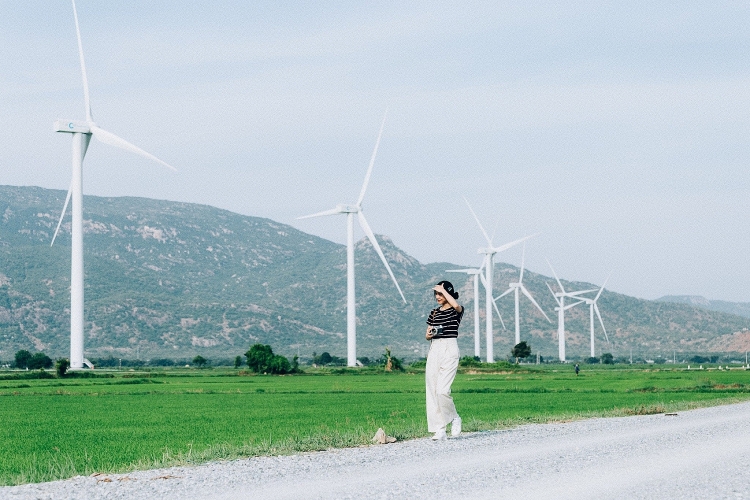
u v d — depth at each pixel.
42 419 42.59
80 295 119.19
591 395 60.78
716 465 15.13
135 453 24.38
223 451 20.08
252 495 12.66
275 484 13.75
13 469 20.61
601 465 15.21
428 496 11.98
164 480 14.80
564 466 15.08
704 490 12.35
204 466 17.19
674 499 11.64
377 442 20.81
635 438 20.44
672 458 16.20
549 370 163.12
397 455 17.31
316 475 14.67
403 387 83.38
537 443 19.42
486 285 147.25
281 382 101.81
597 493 12.20
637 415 32.47
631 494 12.09
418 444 19.70
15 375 122.44
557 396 59.22
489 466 15.16
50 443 28.55
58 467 19.94
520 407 44.75
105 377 119.12
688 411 33.97
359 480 13.80
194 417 42.47
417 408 47.47
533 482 13.24
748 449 17.72
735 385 72.75
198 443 27.55
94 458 22.83
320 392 74.19
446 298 20.69
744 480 13.28
